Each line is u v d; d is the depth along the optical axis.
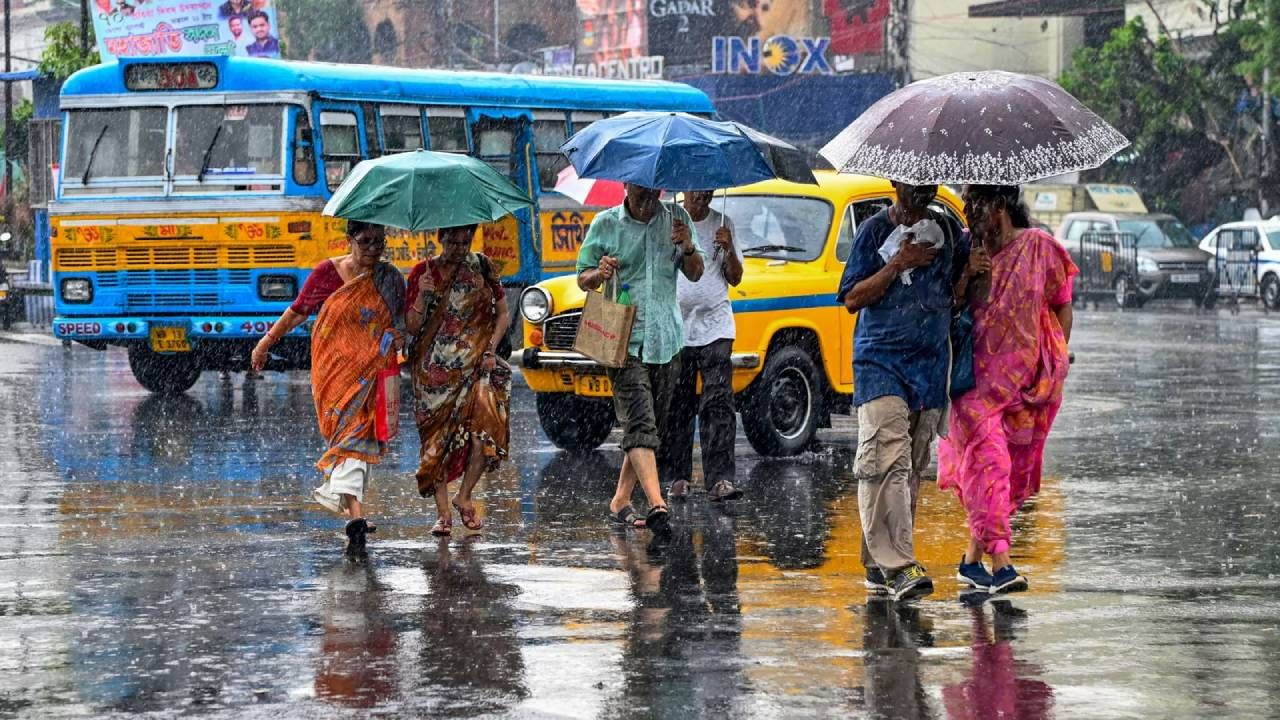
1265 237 62.56
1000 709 10.16
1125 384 32.94
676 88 36.09
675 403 18.77
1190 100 73.44
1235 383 33.12
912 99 13.05
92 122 30.52
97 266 30.39
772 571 14.58
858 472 13.45
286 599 13.32
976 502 13.40
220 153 29.97
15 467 21.11
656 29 88.38
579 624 12.43
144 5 48.28
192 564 14.79
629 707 10.21
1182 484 19.91
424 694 10.51
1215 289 63.44
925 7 87.50
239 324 29.66
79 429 25.38
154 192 30.06
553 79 33.72
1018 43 87.62
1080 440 24.17
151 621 12.54
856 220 23.16
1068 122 12.87
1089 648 11.70
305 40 96.12
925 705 10.25
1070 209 75.56
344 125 30.14
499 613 12.80
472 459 16.39
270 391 32.03
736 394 21.98
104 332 30.30
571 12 94.75
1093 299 65.94
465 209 15.73
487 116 32.22
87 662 11.33
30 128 57.34
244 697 10.46
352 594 13.51
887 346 13.30
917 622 12.53
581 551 15.52
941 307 13.32
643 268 16.81
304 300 15.73
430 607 13.02
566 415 23.05
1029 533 16.55
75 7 108.81
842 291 13.38
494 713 10.09
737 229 22.62
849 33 87.25
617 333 16.50
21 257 63.12
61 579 14.11
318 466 15.62
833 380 22.86
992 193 13.20
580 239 33.78
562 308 21.66
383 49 97.75
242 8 48.09
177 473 20.64
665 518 16.44
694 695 10.47
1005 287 13.28
